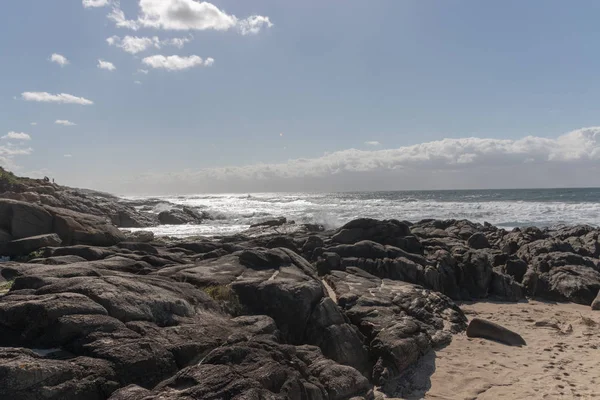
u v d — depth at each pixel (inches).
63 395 175.8
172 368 217.0
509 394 300.0
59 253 458.0
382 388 316.2
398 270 586.6
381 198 3838.6
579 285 595.8
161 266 419.8
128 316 240.1
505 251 881.5
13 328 214.8
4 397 163.9
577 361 359.3
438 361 359.6
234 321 289.6
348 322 380.2
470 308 542.6
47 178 1676.9
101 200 1737.2
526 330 448.5
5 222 619.2
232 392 180.7
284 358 239.0
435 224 1123.9
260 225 1261.1
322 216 1737.2
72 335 212.5
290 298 351.3
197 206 2588.6
